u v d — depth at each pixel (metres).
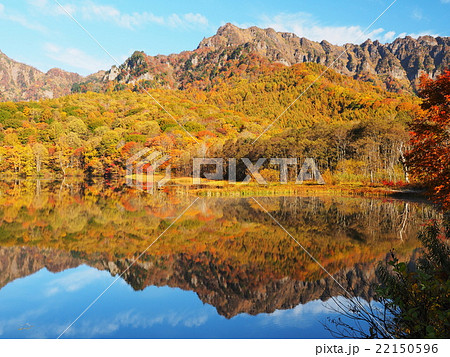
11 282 7.41
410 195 25.89
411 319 3.22
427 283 3.26
